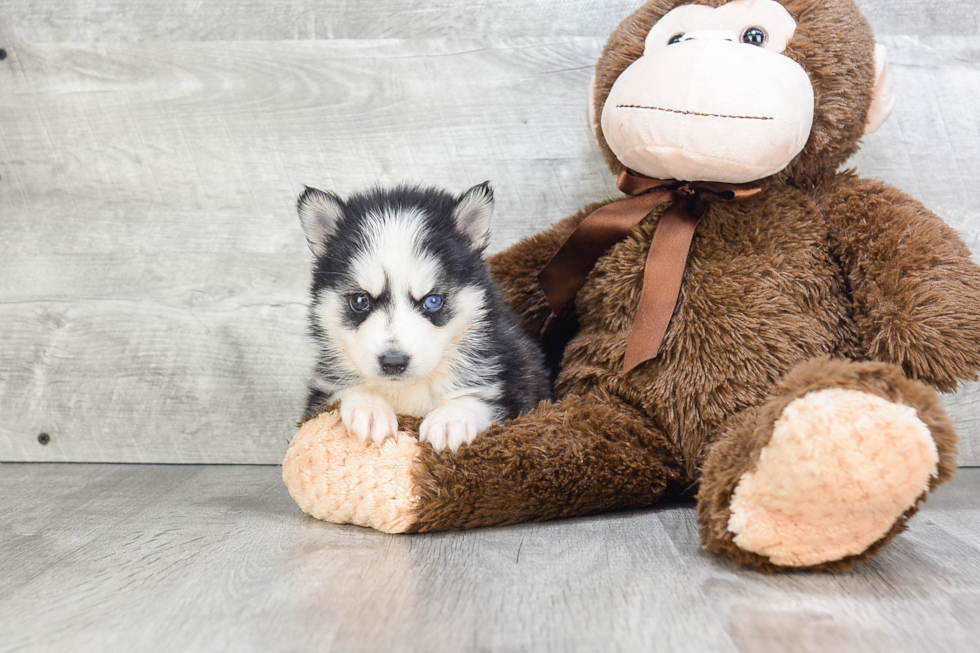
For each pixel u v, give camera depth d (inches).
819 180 31.4
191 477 36.1
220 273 38.7
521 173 38.1
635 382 30.3
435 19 37.9
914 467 23.2
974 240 37.1
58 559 25.7
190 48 38.2
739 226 30.6
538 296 34.8
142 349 38.8
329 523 28.9
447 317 30.5
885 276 28.6
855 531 23.9
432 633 21.4
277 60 38.2
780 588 23.5
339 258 30.8
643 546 26.3
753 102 28.5
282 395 38.7
